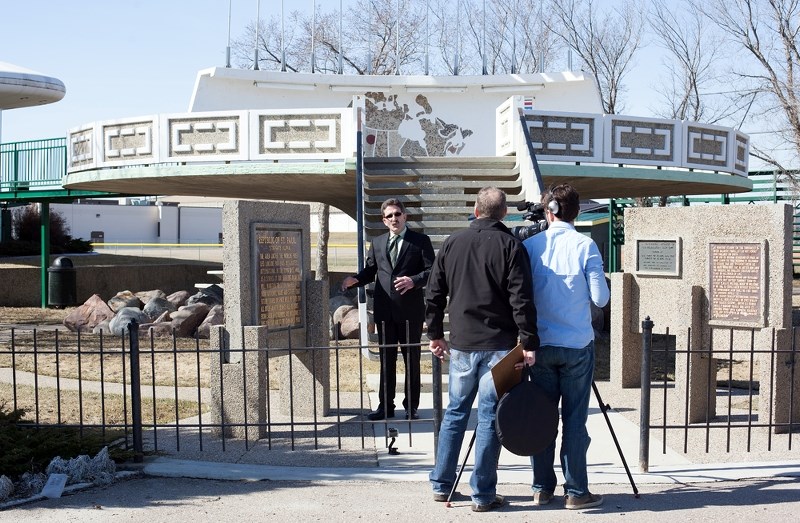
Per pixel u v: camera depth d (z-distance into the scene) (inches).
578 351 226.4
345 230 2210.9
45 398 399.9
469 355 228.2
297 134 572.1
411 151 813.2
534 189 500.4
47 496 242.2
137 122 625.0
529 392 220.1
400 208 337.7
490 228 228.5
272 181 632.4
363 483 259.3
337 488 253.6
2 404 342.0
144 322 653.3
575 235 230.7
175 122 605.9
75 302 929.5
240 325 315.6
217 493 248.4
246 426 295.1
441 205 528.1
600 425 335.6
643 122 617.9
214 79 779.4
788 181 1081.4
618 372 432.5
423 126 813.9
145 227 2236.7
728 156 675.4
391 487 254.7
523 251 222.4
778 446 301.3
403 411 362.6
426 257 337.7
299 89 795.4
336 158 562.9
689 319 345.4
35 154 894.4
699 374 345.4
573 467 228.1
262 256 326.6
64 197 891.4
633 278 427.5
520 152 546.6
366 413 362.3
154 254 1715.1
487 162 558.9
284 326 339.3
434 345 238.5
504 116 597.3
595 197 909.8
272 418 355.6
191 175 598.9
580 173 602.2
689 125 637.9
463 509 230.2
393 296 337.7
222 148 587.2
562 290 226.7
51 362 515.2
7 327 714.2
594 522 218.1
